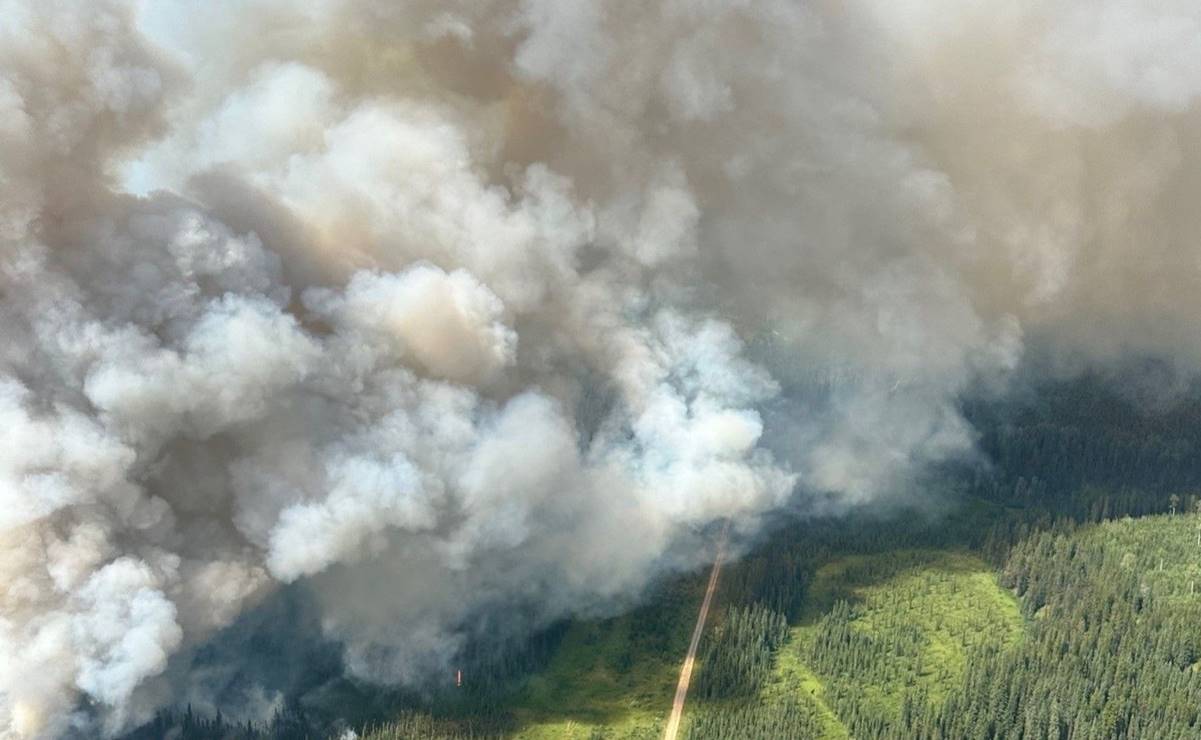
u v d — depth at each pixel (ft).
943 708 634.02
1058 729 611.47
